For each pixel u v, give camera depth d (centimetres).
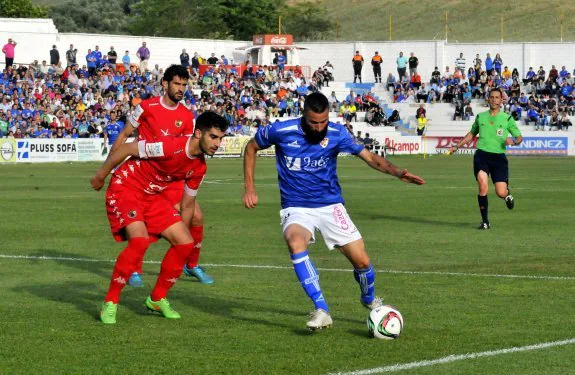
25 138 7294
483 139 2700
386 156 8656
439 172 5897
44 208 3322
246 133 8712
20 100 8012
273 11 15838
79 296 1616
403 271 1877
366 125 9488
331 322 1260
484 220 2677
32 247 2277
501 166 2708
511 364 1118
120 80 9031
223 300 1573
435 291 1641
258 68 10256
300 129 1309
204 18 15300
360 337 1276
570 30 16112
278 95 9675
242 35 15362
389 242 2362
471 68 10388
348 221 1335
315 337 1277
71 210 3250
